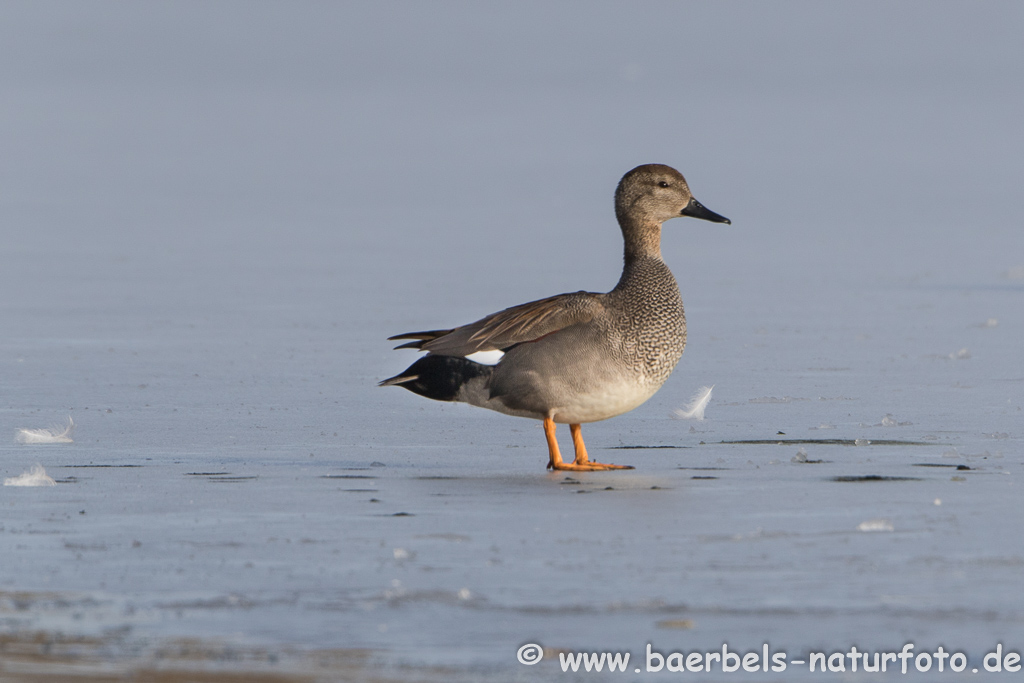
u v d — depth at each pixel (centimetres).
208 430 1426
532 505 1034
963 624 746
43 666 690
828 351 2020
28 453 1286
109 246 3628
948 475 1141
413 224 4278
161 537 934
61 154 7288
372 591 807
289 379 1784
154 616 765
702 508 1017
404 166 6775
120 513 1011
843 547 892
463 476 1172
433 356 1255
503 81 16962
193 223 4266
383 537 931
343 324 2327
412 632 739
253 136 9006
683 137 8769
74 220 4284
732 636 732
